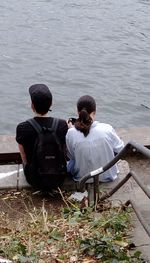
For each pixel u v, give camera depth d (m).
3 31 18.55
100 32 18.86
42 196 5.89
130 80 14.44
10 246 4.61
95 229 4.87
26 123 5.66
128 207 5.29
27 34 18.34
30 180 5.84
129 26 19.73
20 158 6.67
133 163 6.57
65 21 20.19
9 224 5.24
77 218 5.12
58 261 4.45
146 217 5.19
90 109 5.68
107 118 12.06
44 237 4.86
